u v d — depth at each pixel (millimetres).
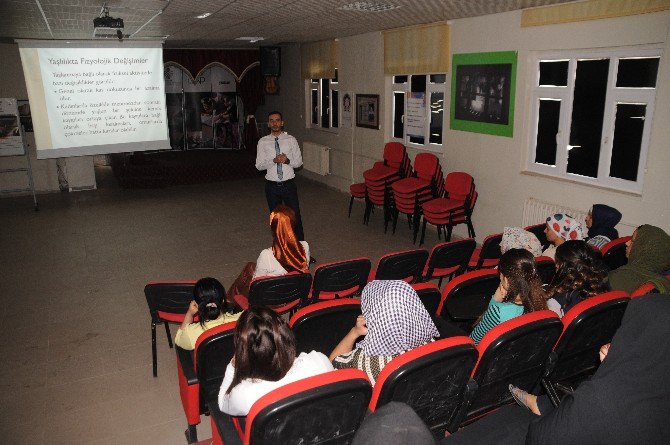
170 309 3570
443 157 7355
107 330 4477
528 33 5723
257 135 14062
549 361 2367
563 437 1437
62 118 6055
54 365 3883
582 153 5566
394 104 8516
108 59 6098
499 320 2416
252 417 1613
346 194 10078
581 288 2654
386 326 2053
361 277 3906
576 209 5473
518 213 6242
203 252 6695
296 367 1922
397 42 7812
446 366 1938
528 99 5918
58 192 10602
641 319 1366
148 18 6176
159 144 6617
